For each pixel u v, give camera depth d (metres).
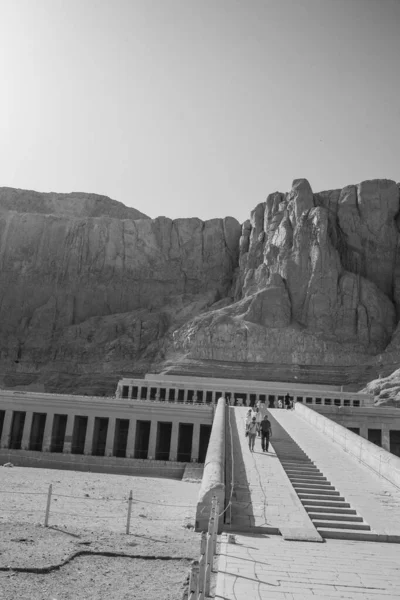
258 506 18.06
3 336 113.06
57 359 104.75
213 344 89.06
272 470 23.30
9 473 34.47
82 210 145.38
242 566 12.54
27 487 27.77
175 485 34.72
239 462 24.75
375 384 74.56
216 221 124.00
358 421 48.50
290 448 29.36
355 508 18.66
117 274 119.00
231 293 112.19
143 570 12.96
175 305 110.94
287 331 89.44
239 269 113.69
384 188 104.81
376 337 90.62
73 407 52.31
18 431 55.00
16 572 12.08
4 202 143.25
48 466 48.53
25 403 53.09
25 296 118.56
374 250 101.69
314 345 87.88
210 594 10.99
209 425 50.53
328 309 92.31
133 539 16.02
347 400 64.94
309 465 25.25
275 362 87.06
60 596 10.93
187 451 53.12
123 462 48.06
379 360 85.19
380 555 14.17
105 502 24.22
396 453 50.31
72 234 122.50
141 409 50.97
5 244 123.25
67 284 118.38
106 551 14.23
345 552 14.29
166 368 88.62
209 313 96.31
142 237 122.25
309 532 15.81
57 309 115.62
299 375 85.44
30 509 20.73
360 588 11.35
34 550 13.83
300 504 18.52
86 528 17.48
